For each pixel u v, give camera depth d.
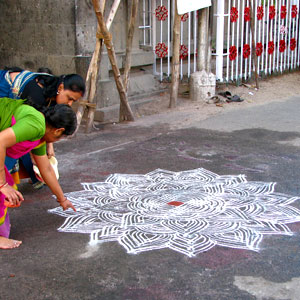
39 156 3.22
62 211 3.80
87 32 7.09
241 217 3.60
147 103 8.03
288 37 10.18
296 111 7.32
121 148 5.62
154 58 8.86
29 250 3.14
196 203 3.90
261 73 9.58
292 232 3.34
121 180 4.51
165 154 5.32
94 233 3.38
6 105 3.00
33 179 4.21
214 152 5.35
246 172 4.67
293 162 4.94
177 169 4.81
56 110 2.98
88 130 6.42
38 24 7.44
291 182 4.37
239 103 7.95
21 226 3.54
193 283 2.70
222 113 7.30
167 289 2.64
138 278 2.77
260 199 3.97
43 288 2.68
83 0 6.95
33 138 2.91
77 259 3.01
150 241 3.22
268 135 6.01
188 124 6.71
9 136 2.79
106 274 2.82
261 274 2.78
